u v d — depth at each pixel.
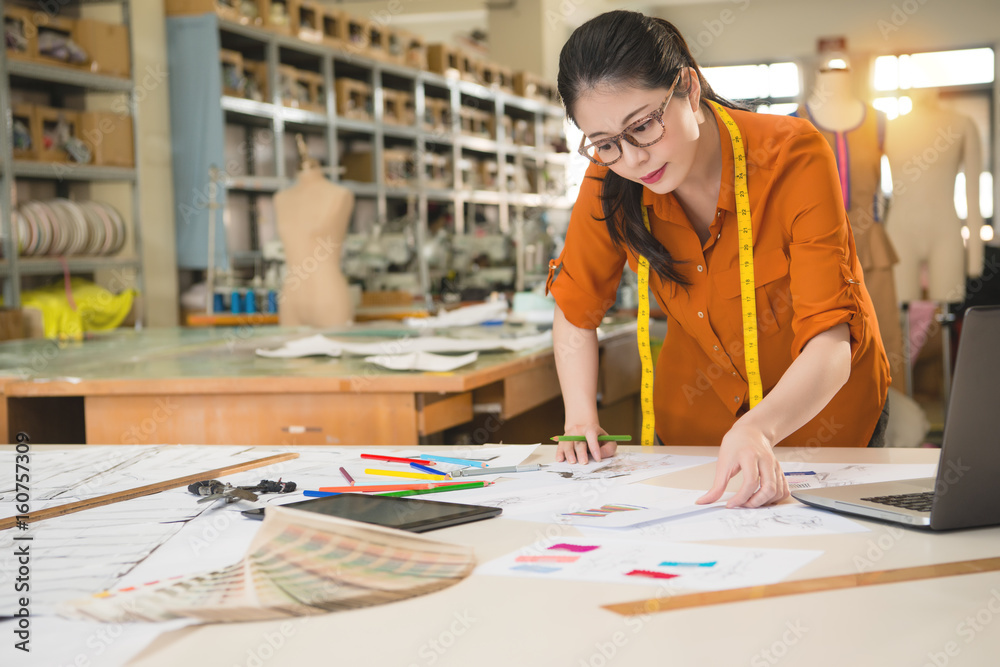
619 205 1.45
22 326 3.57
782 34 10.95
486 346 2.36
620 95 1.14
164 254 5.24
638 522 0.96
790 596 0.73
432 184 7.30
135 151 4.86
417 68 7.02
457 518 0.97
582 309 1.54
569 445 1.33
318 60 6.16
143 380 2.00
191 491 1.15
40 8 4.76
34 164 4.26
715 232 1.43
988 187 10.47
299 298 4.06
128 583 0.79
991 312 0.83
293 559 0.75
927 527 0.90
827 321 1.24
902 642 0.64
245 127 6.01
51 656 0.64
